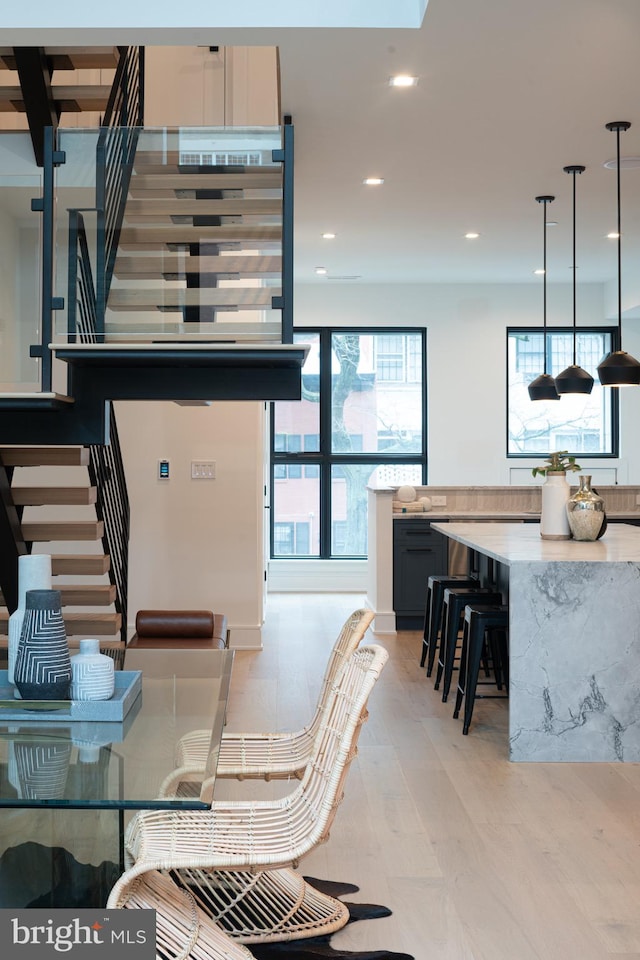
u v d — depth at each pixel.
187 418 6.82
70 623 4.97
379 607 7.61
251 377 3.80
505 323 10.28
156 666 3.18
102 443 3.81
